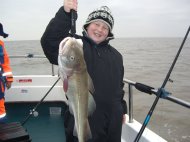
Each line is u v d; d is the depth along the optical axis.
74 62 1.92
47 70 21.41
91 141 2.18
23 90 4.91
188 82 18.70
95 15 2.38
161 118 10.77
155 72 23.52
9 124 2.94
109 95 2.27
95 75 2.24
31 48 62.44
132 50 64.31
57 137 4.09
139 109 11.79
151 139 2.78
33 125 4.52
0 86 3.45
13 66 24.88
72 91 1.96
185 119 10.55
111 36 2.46
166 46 92.75
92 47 2.33
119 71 2.42
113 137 2.29
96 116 2.21
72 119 2.25
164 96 2.38
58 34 2.16
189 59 38.72
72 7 2.13
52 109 4.95
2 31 3.64
